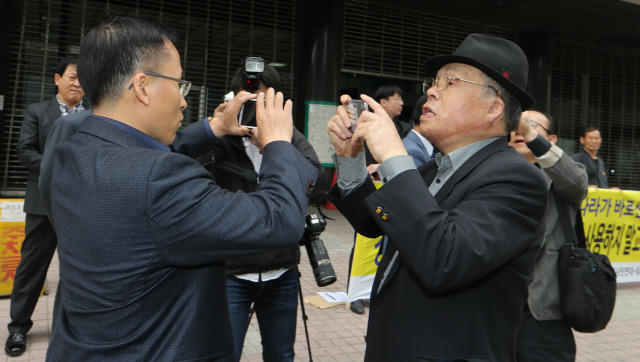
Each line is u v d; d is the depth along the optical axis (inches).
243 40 377.1
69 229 46.2
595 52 508.4
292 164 50.2
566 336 85.7
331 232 324.5
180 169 45.2
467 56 57.1
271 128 53.2
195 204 43.9
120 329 44.4
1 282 176.7
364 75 419.5
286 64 390.0
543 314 83.4
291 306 94.3
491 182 51.6
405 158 51.1
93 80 47.9
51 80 333.4
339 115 61.0
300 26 387.2
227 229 44.0
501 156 54.8
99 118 48.3
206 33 366.6
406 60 428.1
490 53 56.1
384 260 59.2
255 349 143.9
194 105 366.9
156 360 44.8
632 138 526.6
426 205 48.3
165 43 49.6
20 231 180.2
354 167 62.5
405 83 437.7
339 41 383.2
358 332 160.1
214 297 48.7
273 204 46.9
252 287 89.7
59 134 78.0
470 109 56.2
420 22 428.8
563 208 86.7
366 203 50.9
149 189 43.1
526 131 84.7
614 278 83.4
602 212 215.2
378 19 413.4
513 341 54.1
